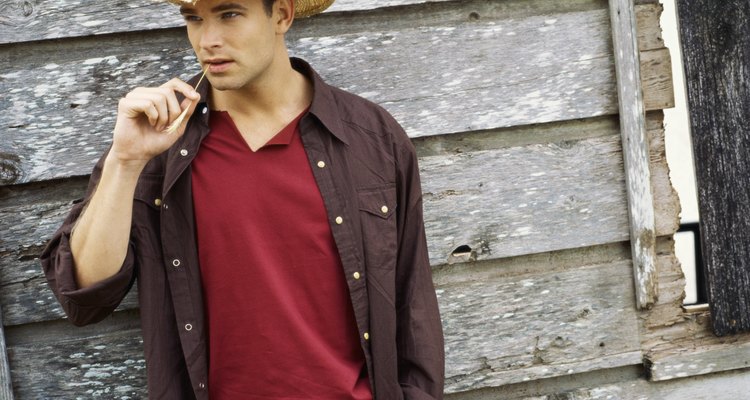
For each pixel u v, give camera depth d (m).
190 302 1.99
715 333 2.68
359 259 2.03
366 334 2.04
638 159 2.59
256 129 2.02
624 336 2.67
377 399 2.06
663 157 2.67
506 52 2.53
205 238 1.98
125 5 2.33
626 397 2.70
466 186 2.54
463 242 2.55
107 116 2.35
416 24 2.50
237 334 1.98
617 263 2.65
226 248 1.97
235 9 1.85
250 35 1.87
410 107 2.49
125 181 1.84
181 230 1.99
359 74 2.46
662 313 2.70
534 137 2.59
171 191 1.99
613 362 2.66
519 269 2.62
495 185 2.56
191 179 1.99
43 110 2.32
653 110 2.65
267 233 1.98
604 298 2.65
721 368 2.70
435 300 2.17
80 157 2.34
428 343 2.13
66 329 2.40
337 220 2.01
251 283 1.96
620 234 2.63
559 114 2.56
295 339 1.97
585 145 2.59
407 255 2.17
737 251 2.67
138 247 2.00
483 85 2.52
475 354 2.59
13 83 2.31
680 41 2.61
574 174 2.59
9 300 2.35
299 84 2.09
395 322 2.09
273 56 1.94
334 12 2.44
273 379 1.97
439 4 2.50
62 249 1.93
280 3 1.98
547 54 2.55
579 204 2.60
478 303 2.59
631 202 2.60
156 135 1.82
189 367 1.99
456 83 2.51
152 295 2.01
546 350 2.63
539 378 2.63
